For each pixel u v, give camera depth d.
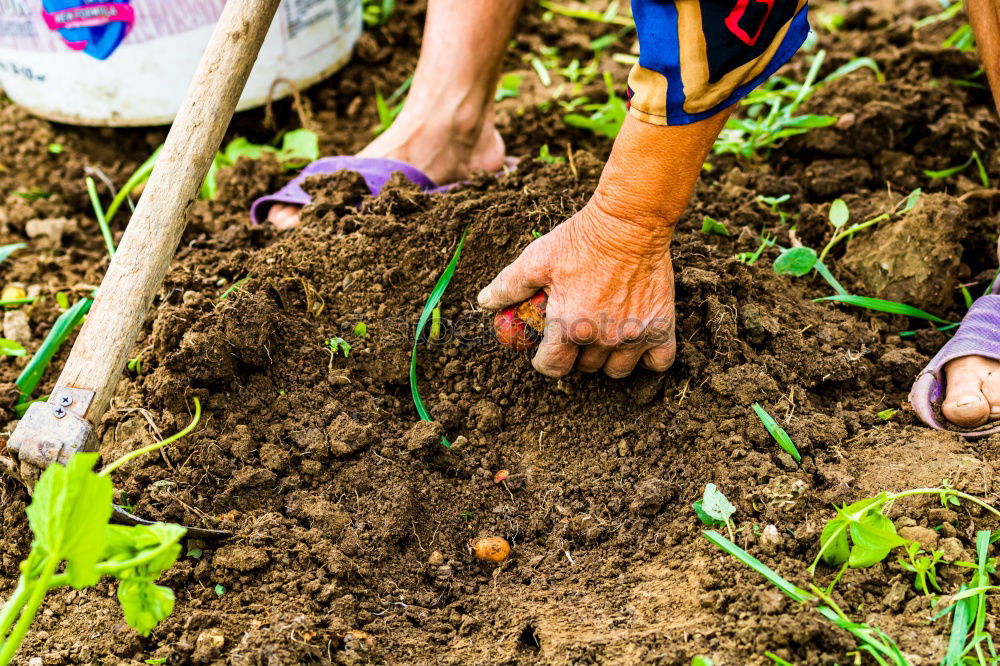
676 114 1.47
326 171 2.38
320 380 1.94
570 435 1.92
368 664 1.51
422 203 2.17
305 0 2.82
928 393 1.82
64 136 2.97
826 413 1.91
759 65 1.45
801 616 1.45
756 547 1.60
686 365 1.87
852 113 2.57
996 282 1.94
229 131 2.99
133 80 2.75
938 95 2.63
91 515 1.19
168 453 1.78
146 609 1.28
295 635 1.51
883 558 1.54
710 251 2.06
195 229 2.48
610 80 2.79
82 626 1.58
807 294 2.13
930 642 1.44
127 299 1.58
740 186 2.44
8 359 2.18
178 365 1.83
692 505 1.70
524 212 2.07
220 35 1.65
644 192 1.57
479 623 1.61
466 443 1.92
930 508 1.62
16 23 2.72
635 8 1.42
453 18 2.35
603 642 1.50
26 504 1.73
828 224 2.30
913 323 2.14
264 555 1.64
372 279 2.06
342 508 1.75
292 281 2.03
